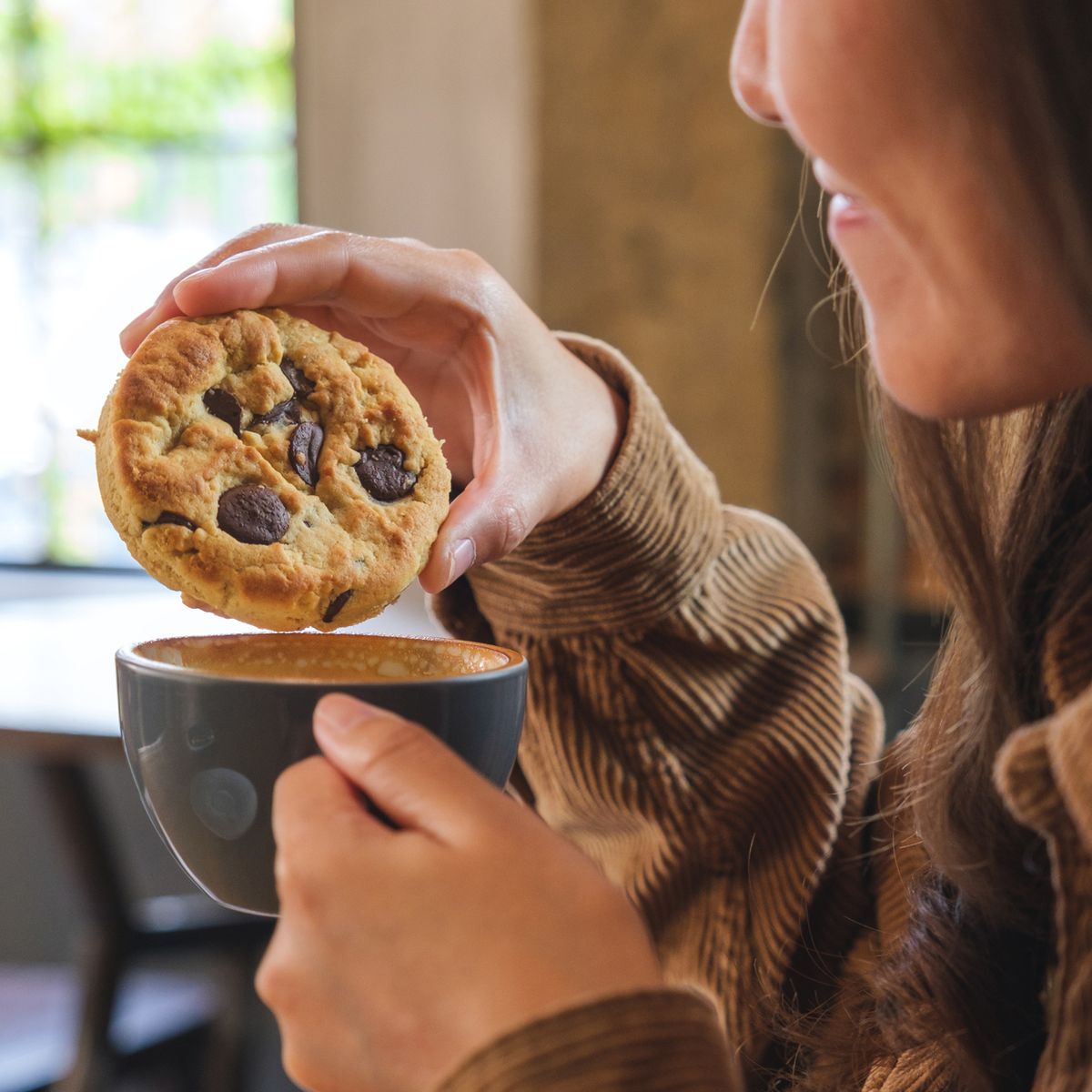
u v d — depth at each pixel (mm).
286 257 577
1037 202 461
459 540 563
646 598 666
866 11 465
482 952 461
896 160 475
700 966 673
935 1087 570
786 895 668
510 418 623
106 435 538
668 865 678
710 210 1789
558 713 683
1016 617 584
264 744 503
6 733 1080
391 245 612
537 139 1855
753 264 1781
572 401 647
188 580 526
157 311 576
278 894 521
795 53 479
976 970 576
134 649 533
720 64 1756
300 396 558
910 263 493
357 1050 477
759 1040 657
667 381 1839
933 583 662
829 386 1786
